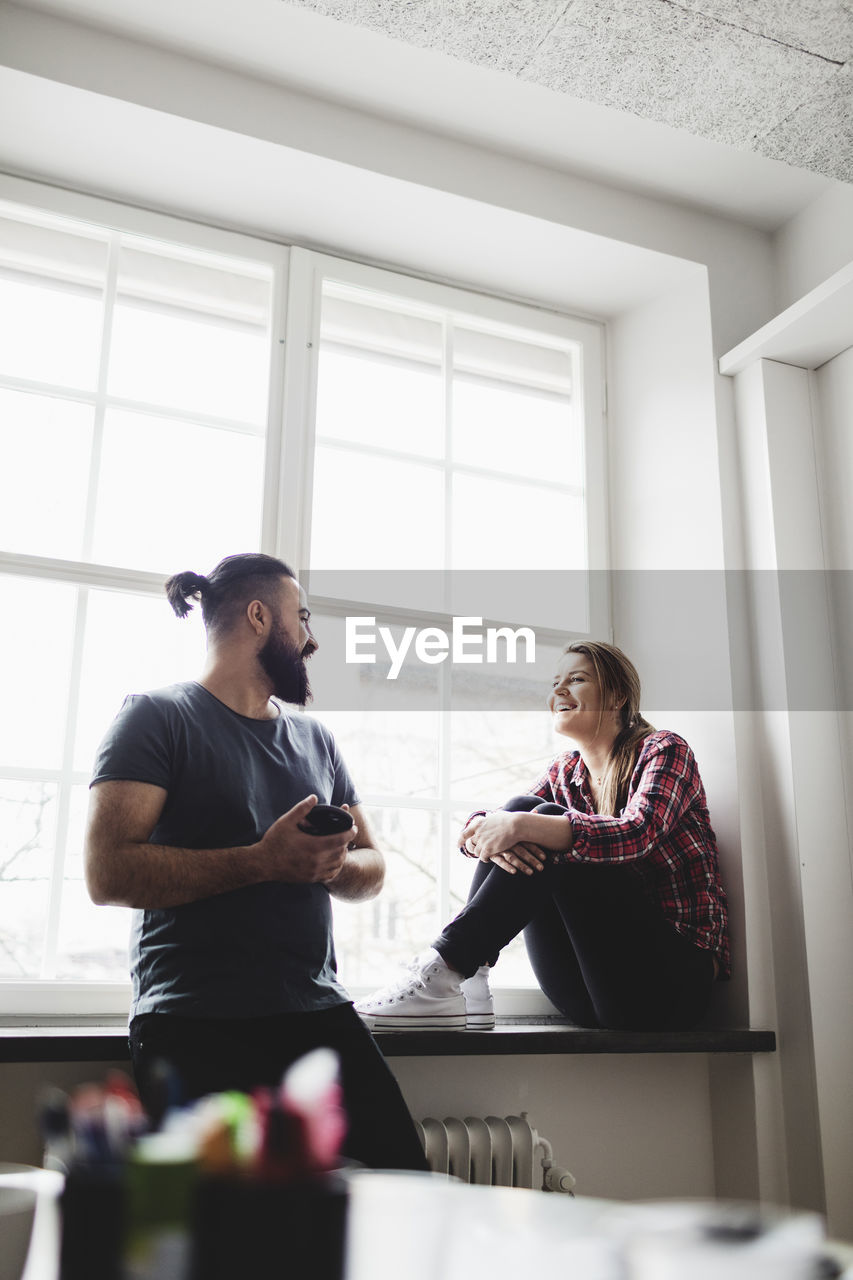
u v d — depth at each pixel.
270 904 1.80
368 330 3.02
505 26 2.19
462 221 2.92
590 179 3.02
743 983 2.57
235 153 2.67
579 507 3.17
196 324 2.82
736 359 2.94
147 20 2.53
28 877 2.39
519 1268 0.62
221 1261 0.59
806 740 2.67
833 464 2.87
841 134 2.49
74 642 2.50
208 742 1.87
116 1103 0.66
